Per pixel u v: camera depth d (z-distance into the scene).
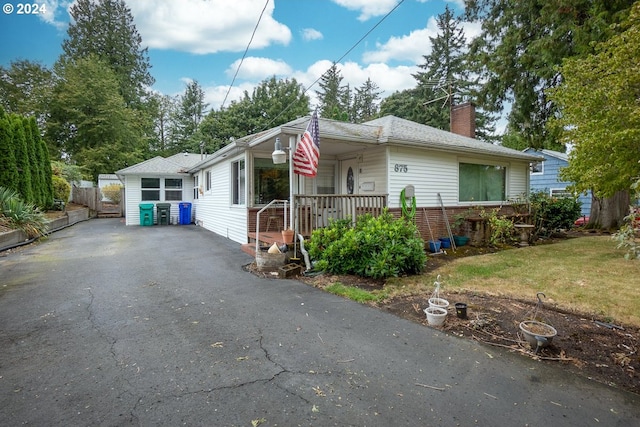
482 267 6.63
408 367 2.78
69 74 24.17
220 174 11.83
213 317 3.93
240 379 2.58
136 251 8.45
